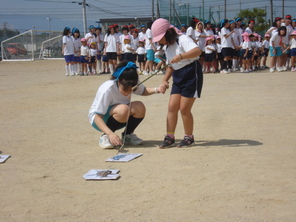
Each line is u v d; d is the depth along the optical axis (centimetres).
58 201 363
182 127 680
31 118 800
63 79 1605
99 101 533
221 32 1622
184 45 511
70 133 657
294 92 1016
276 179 397
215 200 349
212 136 605
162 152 524
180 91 535
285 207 329
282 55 1598
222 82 1295
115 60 1756
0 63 3011
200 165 454
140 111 554
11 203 363
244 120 707
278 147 523
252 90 1082
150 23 1589
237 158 478
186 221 309
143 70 1748
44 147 570
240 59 1706
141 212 330
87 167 467
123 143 563
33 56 3344
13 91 1256
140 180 411
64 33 1748
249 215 316
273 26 1667
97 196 372
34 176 438
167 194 368
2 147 574
